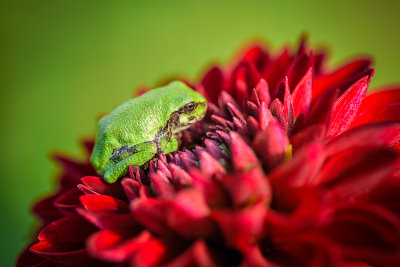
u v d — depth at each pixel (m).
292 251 0.20
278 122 0.21
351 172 0.20
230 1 0.49
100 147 0.23
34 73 0.47
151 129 0.23
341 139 0.20
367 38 0.42
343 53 0.41
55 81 0.47
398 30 0.42
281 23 0.45
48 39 0.49
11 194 0.39
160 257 0.20
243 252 0.20
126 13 0.49
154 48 0.47
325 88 0.23
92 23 0.49
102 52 0.48
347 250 0.19
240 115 0.22
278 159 0.20
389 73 0.39
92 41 0.48
